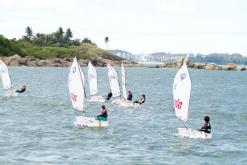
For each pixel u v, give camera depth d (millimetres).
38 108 73812
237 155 41344
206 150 43094
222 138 49375
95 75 89875
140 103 79688
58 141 45781
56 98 91875
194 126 58188
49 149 42031
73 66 55938
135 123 59094
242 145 45656
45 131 51219
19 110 70750
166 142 46469
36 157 38812
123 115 67250
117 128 54438
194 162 38469
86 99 89562
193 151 42562
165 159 39281
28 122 58000
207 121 49688
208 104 89000
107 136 49062
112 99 90688
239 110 78125
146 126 56750
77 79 55844
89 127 54625
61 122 58312
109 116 65750
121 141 46594
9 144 43844
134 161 38312
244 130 55188
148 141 46875
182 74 49812
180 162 38375
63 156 39438
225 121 63469
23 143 44469
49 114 66562
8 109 71750
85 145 44188
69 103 82250
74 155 39906
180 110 50375
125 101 79125
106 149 42656
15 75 196250
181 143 46125
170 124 59000
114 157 39531
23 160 37688
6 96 92812
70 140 46406
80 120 56031
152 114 69312
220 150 43188
